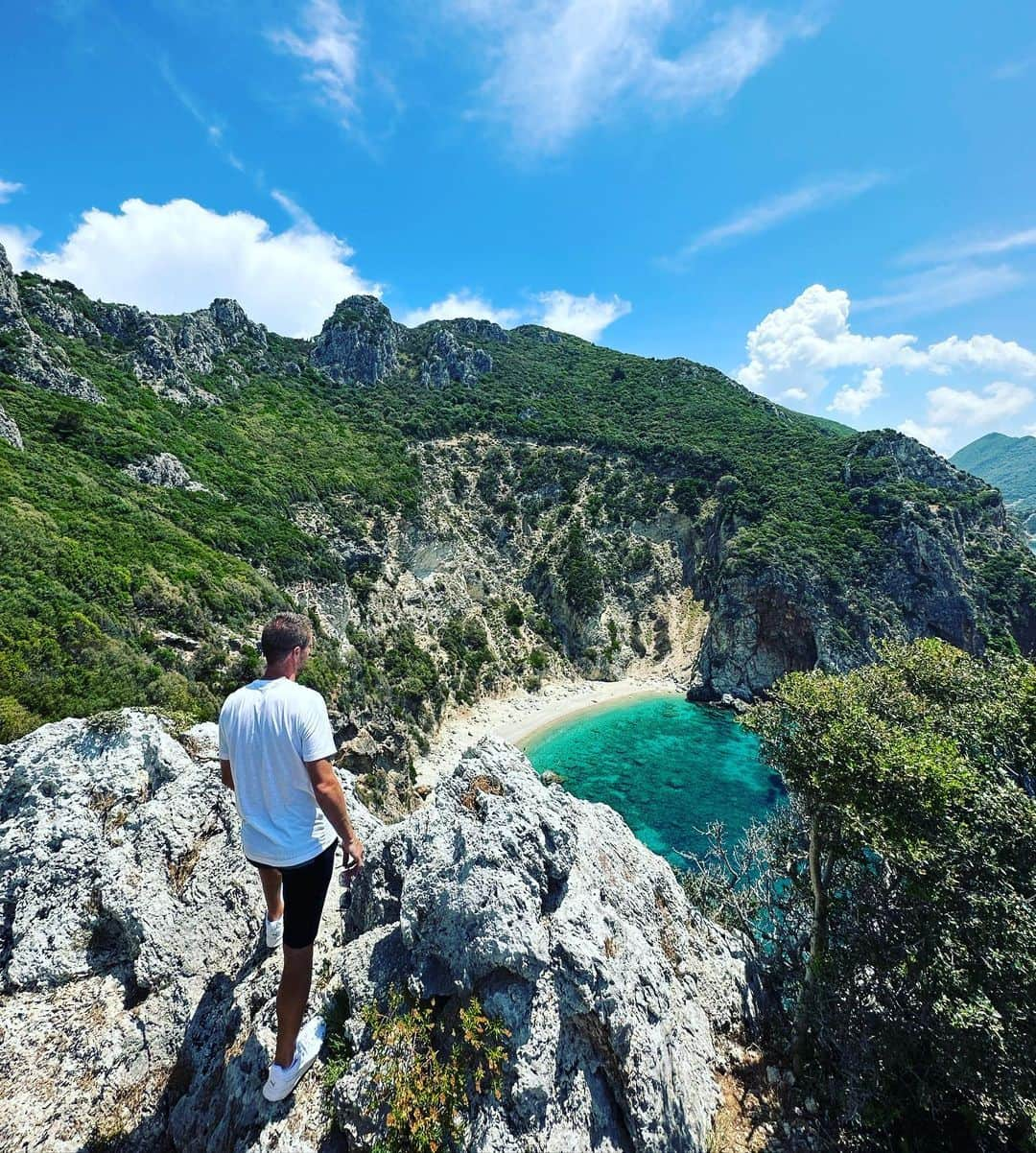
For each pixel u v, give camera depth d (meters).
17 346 54.91
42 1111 4.84
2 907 6.24
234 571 43.31
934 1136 8.23
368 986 5.71
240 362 101.69
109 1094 5.07
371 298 138.12
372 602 67.38
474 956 5.58
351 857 4.45
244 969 6.09
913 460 87.38
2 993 5.67
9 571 29.00
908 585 71.12
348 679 46.59
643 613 88.38
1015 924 8.77
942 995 8.84
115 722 7.98
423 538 81.88
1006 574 73.44
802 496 83.69
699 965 9.42
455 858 6.44
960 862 9.30
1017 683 14.08
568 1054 5.50
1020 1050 8.06
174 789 7.46
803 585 70.88
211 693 32.12
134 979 5.93
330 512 71.00
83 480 43.78
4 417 43.69
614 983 5.79
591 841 8.84
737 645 74.56
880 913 9.97
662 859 11.02
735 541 78.44
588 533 93.81
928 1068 8.52
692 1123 6.34
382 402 113.00
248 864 7.12
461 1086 4.92
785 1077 8.30
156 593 34.94
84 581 31.98
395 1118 4.54
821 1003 9.02
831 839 10.41
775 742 11.20
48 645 26.03
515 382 132.38
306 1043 5.09
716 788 51.50
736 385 138.50
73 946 6.04
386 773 44.47
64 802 6.99
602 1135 5.31
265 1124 4.71
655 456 101.31
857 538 74.50
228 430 74.75
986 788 10.26
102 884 6.34
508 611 84.00
